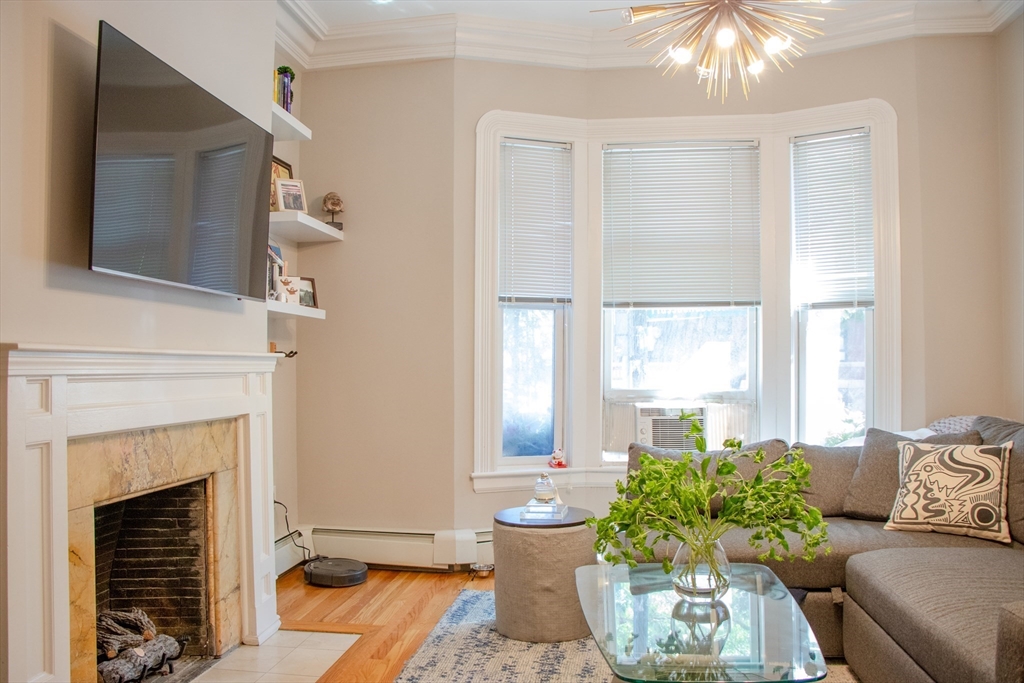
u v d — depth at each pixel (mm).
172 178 2326
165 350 2270
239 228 2762
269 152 2990
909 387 3752
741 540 2764
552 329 4188
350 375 4012
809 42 3936
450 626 2992
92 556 2062
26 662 1789
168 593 2664
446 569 3844
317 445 4035
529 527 2812
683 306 4098
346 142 4062
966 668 1690
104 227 2018
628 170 4141
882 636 2217
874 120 3834
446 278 3939
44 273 1959
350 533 3951
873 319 3857
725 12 2383
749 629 1896
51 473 1867
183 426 2479
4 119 1839
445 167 3965
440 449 3924
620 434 4152
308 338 4055
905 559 2377
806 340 4035
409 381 3957
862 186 3889
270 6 3156
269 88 3141
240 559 2816
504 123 4000
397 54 3986
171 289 2475
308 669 2547
